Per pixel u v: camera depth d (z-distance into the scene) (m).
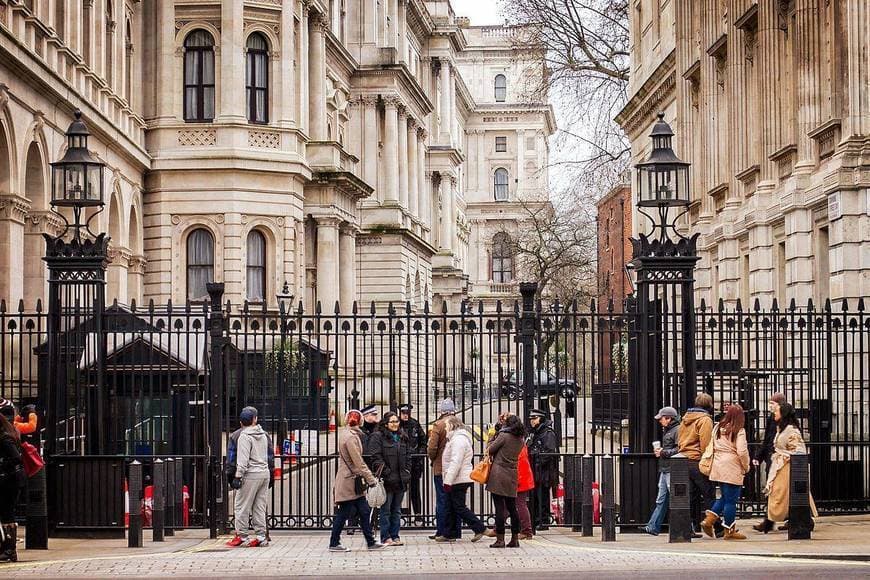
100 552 21.41
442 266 114.50
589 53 66.06
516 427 21.97
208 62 59.91
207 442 24.86
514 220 152.12
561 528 24.98
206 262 59.38
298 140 62.25
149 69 59.66
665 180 23.38
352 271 72.44
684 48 49.56
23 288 41.69
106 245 23.86
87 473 23.34
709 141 45.94
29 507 21.67
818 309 33.84
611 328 23.92
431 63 115.81
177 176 59.19
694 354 23.31
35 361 40.00
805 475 21.64
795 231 34.84
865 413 30.44
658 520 22.70
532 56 66.62
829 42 33.59
